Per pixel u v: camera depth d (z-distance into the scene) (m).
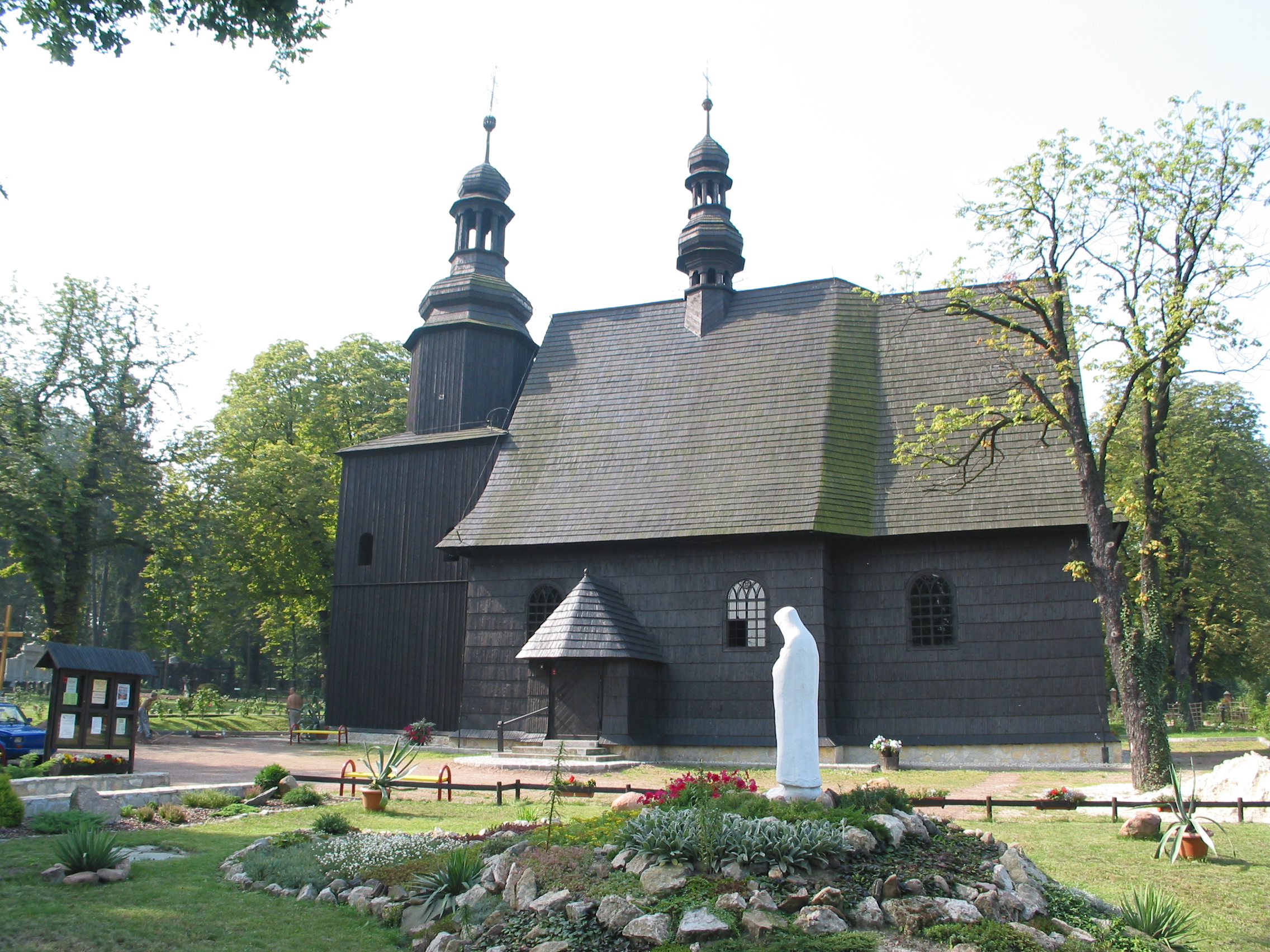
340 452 37.25
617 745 27.53
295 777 20.22
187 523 39.56
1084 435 22.80
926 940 9.10
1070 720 26.44
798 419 31.27
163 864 13.02
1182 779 20.69
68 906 10.62
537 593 31.44
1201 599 46.78
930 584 28.38
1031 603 27.33
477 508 32.97
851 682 28.36
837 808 11.38
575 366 36.19
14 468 35.31
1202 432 47.25
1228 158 22.33
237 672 79.06
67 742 19.83
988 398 24.66
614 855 10.80
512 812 18.02
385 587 35.56
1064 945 9.14
